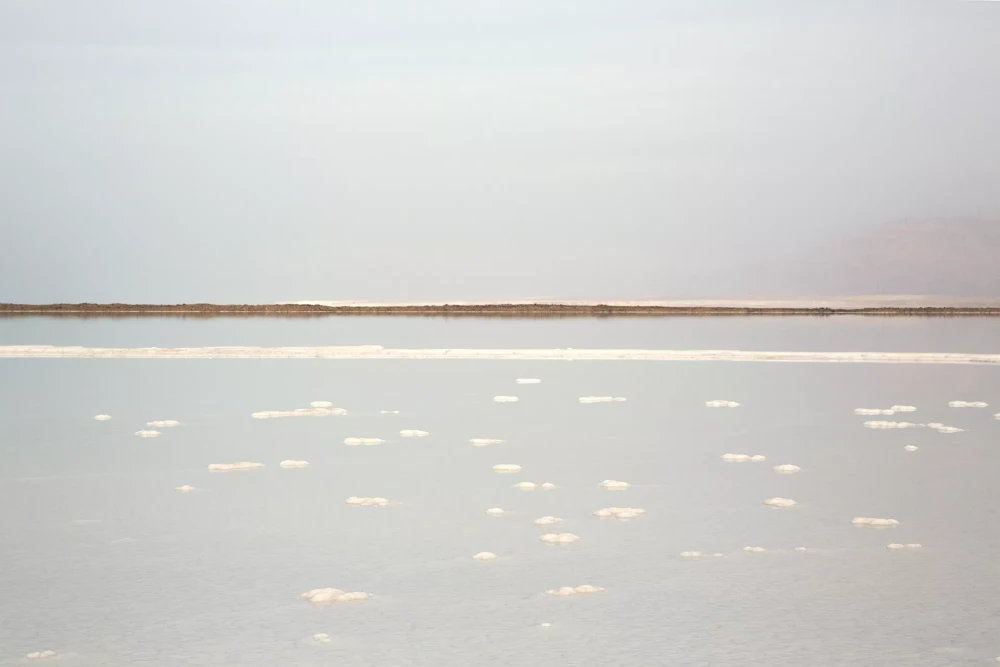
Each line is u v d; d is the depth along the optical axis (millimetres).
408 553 14961
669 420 26984
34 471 20484
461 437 24406
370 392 33000
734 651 11477
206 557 14758
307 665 11102
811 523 16531
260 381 36094
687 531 16078
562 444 23438
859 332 68188
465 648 11555
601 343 57250
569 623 12305
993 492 18500
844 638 11836
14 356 45469
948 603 12922
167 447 23109
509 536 15805
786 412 28297
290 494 18500
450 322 83562
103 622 12312
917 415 27562
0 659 11250
